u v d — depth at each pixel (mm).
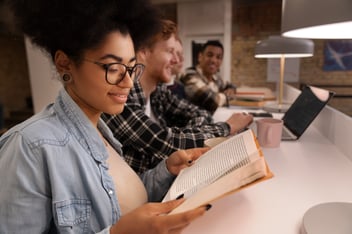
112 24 453
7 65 6266
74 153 490
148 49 980
